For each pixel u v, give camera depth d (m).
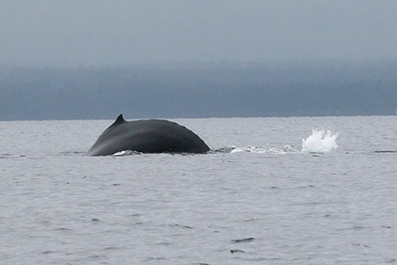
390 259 52.31
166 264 52.09
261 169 112.12
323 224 66.19
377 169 112.94
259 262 52.28
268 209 75.12
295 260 52.75
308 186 93.69
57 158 138.00
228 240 59.53
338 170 111.69
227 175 104.69
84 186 94.56
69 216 71.31
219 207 76.62
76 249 56.78
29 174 109.44
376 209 74.31
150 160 117.06
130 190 90.44
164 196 85.12
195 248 56.91
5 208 77.06
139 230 64.00
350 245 57.09
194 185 94.69
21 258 54.06
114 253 55.41
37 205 79.06
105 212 73.75
